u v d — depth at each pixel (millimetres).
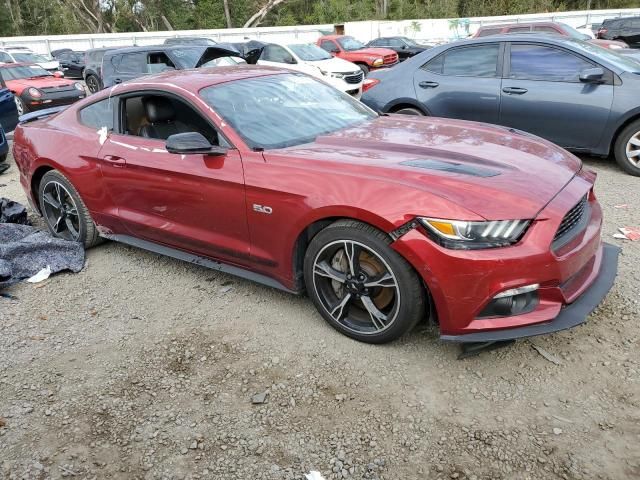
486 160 3047
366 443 2408
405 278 2732
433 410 2576
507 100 6281
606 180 5805
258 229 3248
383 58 18938
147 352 3170
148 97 3854
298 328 3307
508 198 2629
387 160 3012
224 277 4047
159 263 4375
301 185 2982
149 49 11219
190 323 3445
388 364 2918
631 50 9984
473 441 2381
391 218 2656
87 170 4180
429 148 3230
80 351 3225
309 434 2480
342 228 2877
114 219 4168
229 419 2602
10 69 13195
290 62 13484
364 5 50656
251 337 3246
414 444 2387
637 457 2242
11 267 4145
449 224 2551
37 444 2516
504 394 2646
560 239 2705
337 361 2973
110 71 11211
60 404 2770
